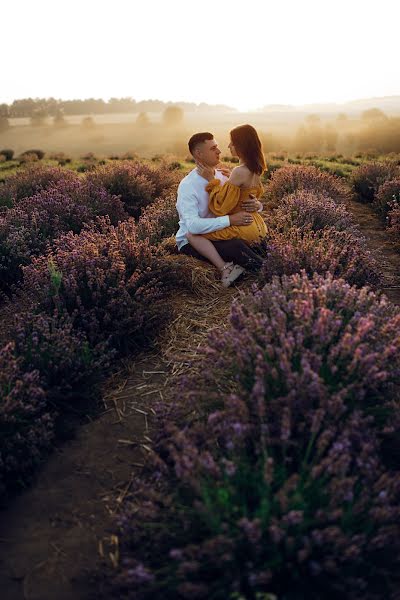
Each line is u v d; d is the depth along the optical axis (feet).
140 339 12.30
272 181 29.27
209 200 14.61
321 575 5.84
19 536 7.39
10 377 9.15
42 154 97.96
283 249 13.43
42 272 13.29
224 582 5.75
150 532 6.86
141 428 9.52
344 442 6.49
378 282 14.01
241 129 13.83
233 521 6.00
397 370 7.95
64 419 9.89
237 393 8.12
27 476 8.46
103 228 17.04
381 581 6.11
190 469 6.30
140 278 13.71
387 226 22.26
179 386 9.30
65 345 10.39
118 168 29.22
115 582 6.29
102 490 8.16
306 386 7.16
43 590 6.56
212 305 13.89
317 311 8.87
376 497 6.20
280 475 6.58
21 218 19.10
